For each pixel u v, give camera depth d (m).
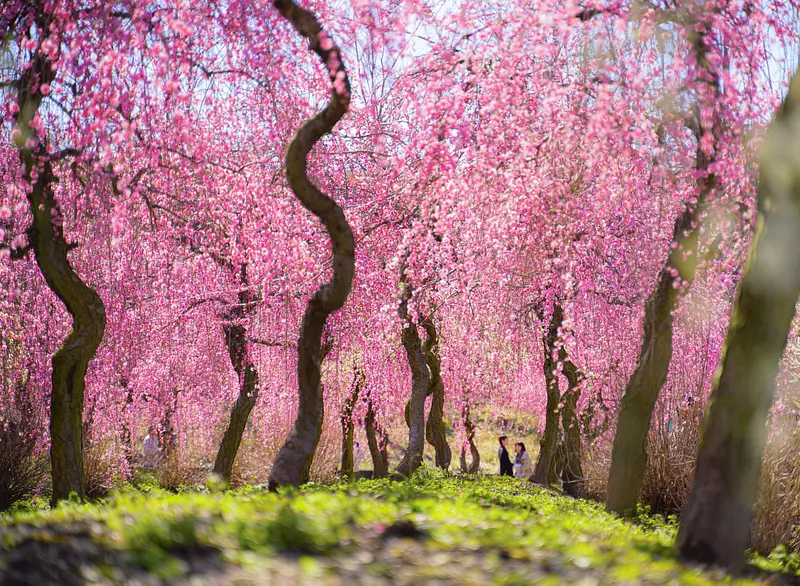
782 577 7.67
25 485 14.75
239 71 11.05
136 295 14.30
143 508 6.61
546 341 17.39
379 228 15.37
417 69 11.94
